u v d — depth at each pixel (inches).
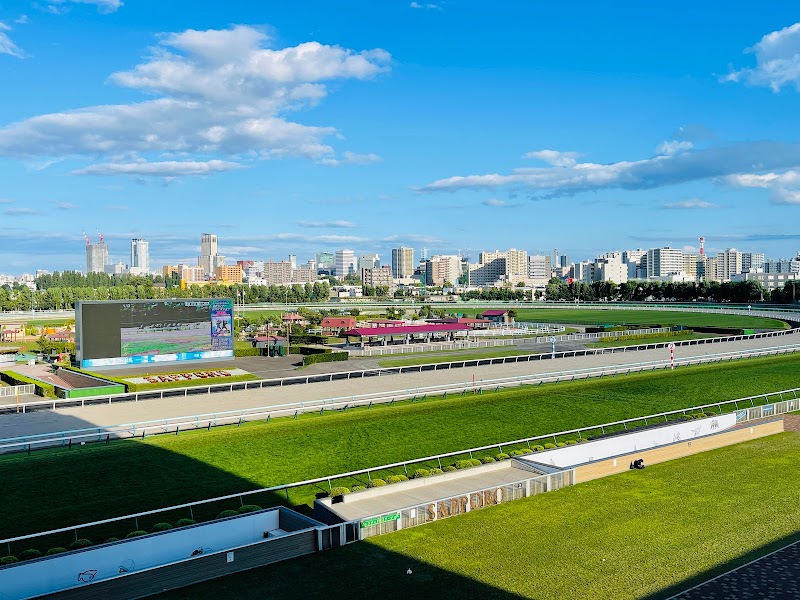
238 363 4060.0
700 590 1155.3
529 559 1290.6
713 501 1627.7
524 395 2770.7
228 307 4001.0
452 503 1531.7
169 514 1555.1
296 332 5836.6
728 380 3250.5
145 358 3708.2
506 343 5054.1
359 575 1221.1
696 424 2289.6
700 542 1371.8
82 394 2837.1
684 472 1873.8
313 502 1630.2
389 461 1998.0
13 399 2847.0
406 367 3668.8
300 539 1310.3
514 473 1770.4
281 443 2060.8
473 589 1166.3
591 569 1245.1
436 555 1309.1
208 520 1513.3
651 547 1347.2
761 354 4148.6
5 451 1925.4
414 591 1157.7
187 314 3850.9
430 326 5319.9
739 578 1202.6
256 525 1419.8
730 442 2198.6
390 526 1432.1
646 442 2142.0
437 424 2353.6
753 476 1833.2
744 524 1472.7
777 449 2124.8
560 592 1154.0
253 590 1160.2
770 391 3083.2
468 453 2108.8
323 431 2193.7
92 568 1226.0
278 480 1803.6
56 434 1939.0
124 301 3641.7
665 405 2765.7
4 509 1513.3
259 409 2425.0
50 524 1469.0
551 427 2418.8
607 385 3041.3
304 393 2915.8
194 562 1186.6
